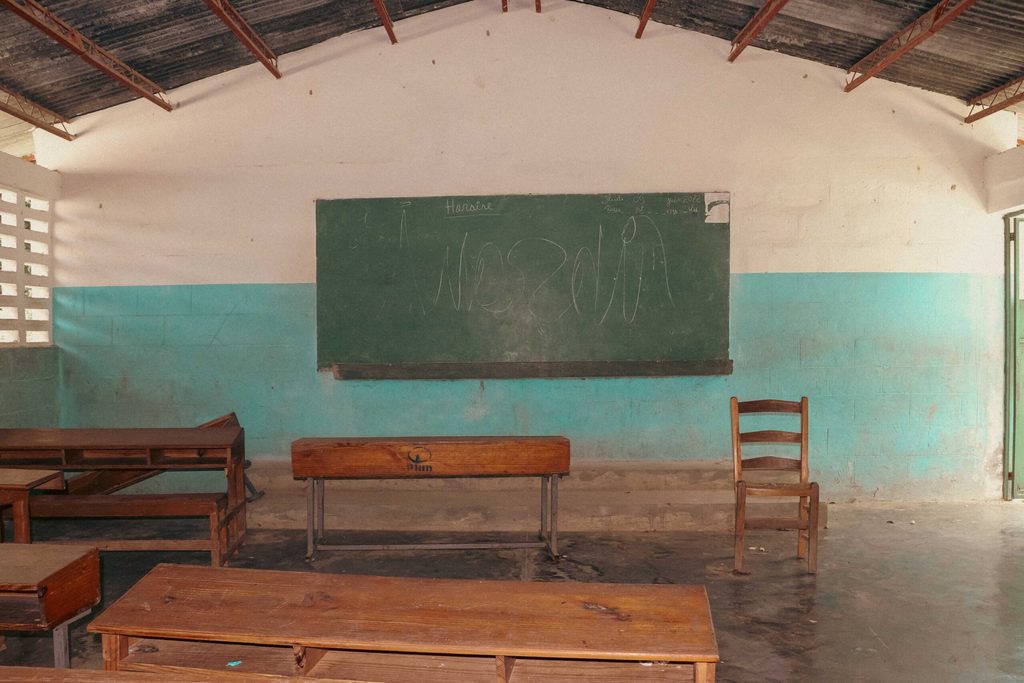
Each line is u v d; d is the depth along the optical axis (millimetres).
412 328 5477
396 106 5469
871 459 5477
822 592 3641
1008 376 5480
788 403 4125
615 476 5297
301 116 5477
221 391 5516
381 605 1918
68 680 1654
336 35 5449
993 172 5352
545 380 5496
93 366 5516
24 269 5199
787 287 5469
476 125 5465
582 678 1876
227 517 4074
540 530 4660
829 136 5445
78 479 4621
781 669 2818
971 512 5176
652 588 2029
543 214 5453
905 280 5465
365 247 5473
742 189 5453
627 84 5449
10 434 4227
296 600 1948
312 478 4105
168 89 5449
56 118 5371
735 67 5438
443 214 5469
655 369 5449
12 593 1834
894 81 5402
